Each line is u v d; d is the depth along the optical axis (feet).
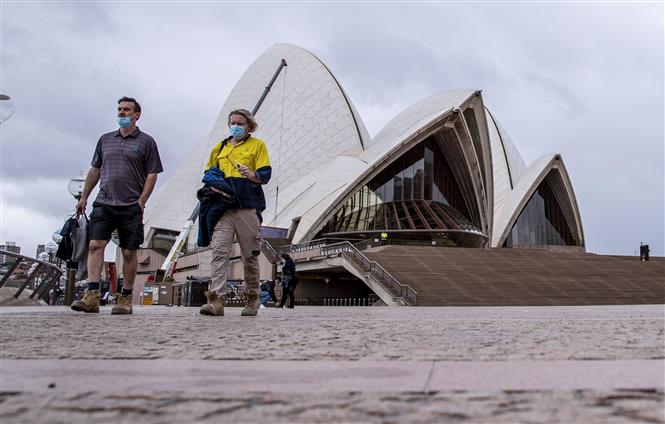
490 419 3.95
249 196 20.17
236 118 20.45
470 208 184.75
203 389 5.29
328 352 8.39
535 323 15.72
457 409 4.30
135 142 21.43
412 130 161.68
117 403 4.56
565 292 79.41
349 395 4.92
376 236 158.61
